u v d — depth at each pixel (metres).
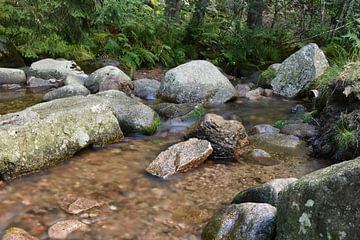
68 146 4.44
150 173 4.24
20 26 8.41
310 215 2.45
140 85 7.61
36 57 8.28
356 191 2.27
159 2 13.80
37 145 4.16
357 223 2.23
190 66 7.50
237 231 2.90
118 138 5.10
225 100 7.43
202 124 4.92
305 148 5.16
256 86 8.85
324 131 5.23
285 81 8.27
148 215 3.47
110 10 9.34
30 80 7.40
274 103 7.61
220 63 11.02
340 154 4.69
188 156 4.40
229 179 4.21
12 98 6.57
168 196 3.81
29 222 3.25
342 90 5.34
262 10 12.40
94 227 3.24
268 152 4.97
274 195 3.24
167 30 11.05
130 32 10.17
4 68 7.45
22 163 3.99
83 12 9.07
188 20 12.80
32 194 3.69
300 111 6.99
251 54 11.46
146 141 5.21
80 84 7.18
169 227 3.32
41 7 8.43
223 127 4.84
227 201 3.76
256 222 2.85
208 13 13.61
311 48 8.25
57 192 3.75
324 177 2.45
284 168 4.54
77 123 4.62
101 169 4.28
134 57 9.42
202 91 7.28
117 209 3.53
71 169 4.23
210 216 3.49
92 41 9.29
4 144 3.92
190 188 3.98
